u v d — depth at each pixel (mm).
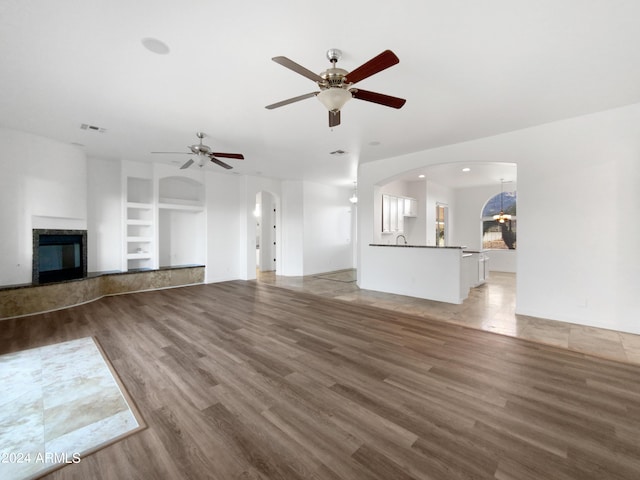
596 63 2576
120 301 5242
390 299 5441
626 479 1494
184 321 4094
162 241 6785
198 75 2785
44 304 4508
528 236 4242
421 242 8484
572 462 1604
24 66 2629
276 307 4863
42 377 2533
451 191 9695
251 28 2139
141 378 2514
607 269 3719
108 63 2586
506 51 2412
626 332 3613
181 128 4164
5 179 4254
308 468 1565
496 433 1838
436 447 1718
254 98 3248
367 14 2002
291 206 8438
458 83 2934
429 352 3061
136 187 6344
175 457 1644
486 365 2768
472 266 6305
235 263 7637
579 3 1899
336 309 4742
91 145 4996
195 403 2152
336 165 6488
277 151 5355
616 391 2322
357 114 3660
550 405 2135
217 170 6988
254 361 2836
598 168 3721
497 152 4441
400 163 5660
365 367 2721
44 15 1997
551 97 3254
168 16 2014
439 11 1970
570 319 3975
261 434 1830
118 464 1598
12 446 1730
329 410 2072
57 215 4809
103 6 1921
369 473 1532
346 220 9914
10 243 4316
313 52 2436
